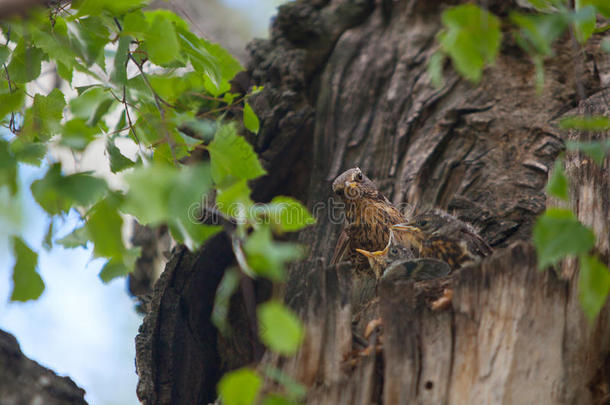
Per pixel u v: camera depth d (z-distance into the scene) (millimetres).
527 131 9781
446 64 10961
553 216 4617
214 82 6945
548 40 4578
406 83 11039
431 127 10359
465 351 5582
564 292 5629
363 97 11219
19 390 6125
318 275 6109
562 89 10070
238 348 9445
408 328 5754
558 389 5434
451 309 5785
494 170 9547
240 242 4715
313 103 11484
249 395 4293
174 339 8961
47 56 6480
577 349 5578
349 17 12008
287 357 5875
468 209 9133
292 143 10750
